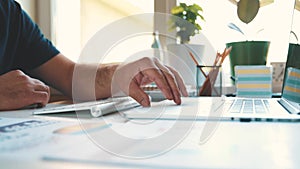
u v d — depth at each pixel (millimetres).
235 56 1075
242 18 1141
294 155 186
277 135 262
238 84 1006
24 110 517
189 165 157
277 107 506
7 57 886
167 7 1196
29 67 881
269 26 1153
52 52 894
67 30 1335
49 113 424
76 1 1309
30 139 221
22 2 1212
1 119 365
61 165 156
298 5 619
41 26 1319
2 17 869
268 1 1140
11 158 166
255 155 185
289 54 640
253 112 419
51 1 1313
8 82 585
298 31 588
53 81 860
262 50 1058
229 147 208
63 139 222
